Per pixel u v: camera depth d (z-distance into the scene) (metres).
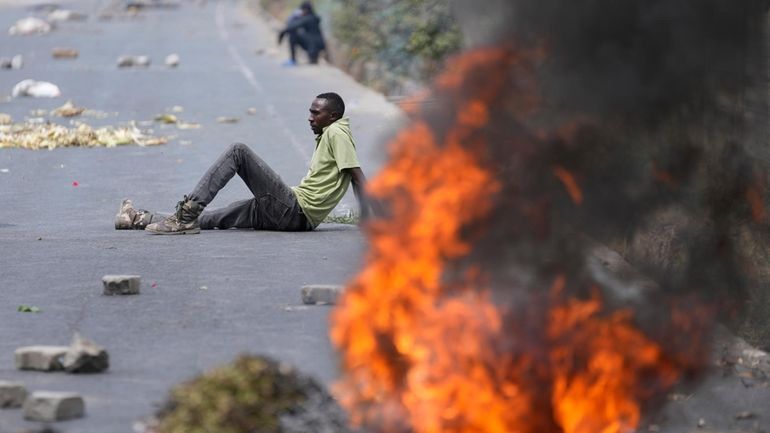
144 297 18.27
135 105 48.03
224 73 61.97
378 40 55.19
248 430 11.14
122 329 16.41
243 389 11.34
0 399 13.02
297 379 11.72
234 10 124.75
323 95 24.28
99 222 25.45
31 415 12.55
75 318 17.02
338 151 23.92
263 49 76.12
